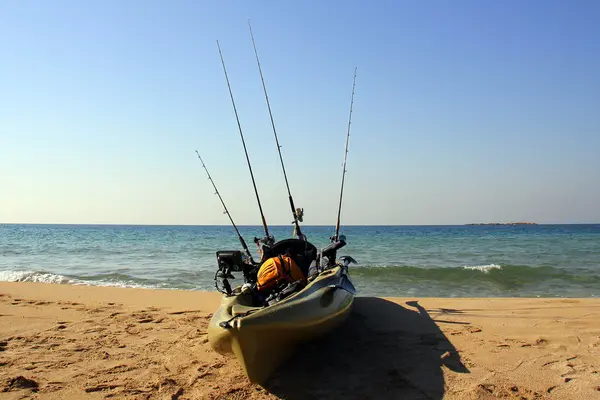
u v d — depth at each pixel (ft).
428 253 68.08
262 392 13.44
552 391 13.25
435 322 20.95
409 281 38.63
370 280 39.22
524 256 60.75
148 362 16.21
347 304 16.87
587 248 74.95
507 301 25.71
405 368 15.17
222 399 13.01
